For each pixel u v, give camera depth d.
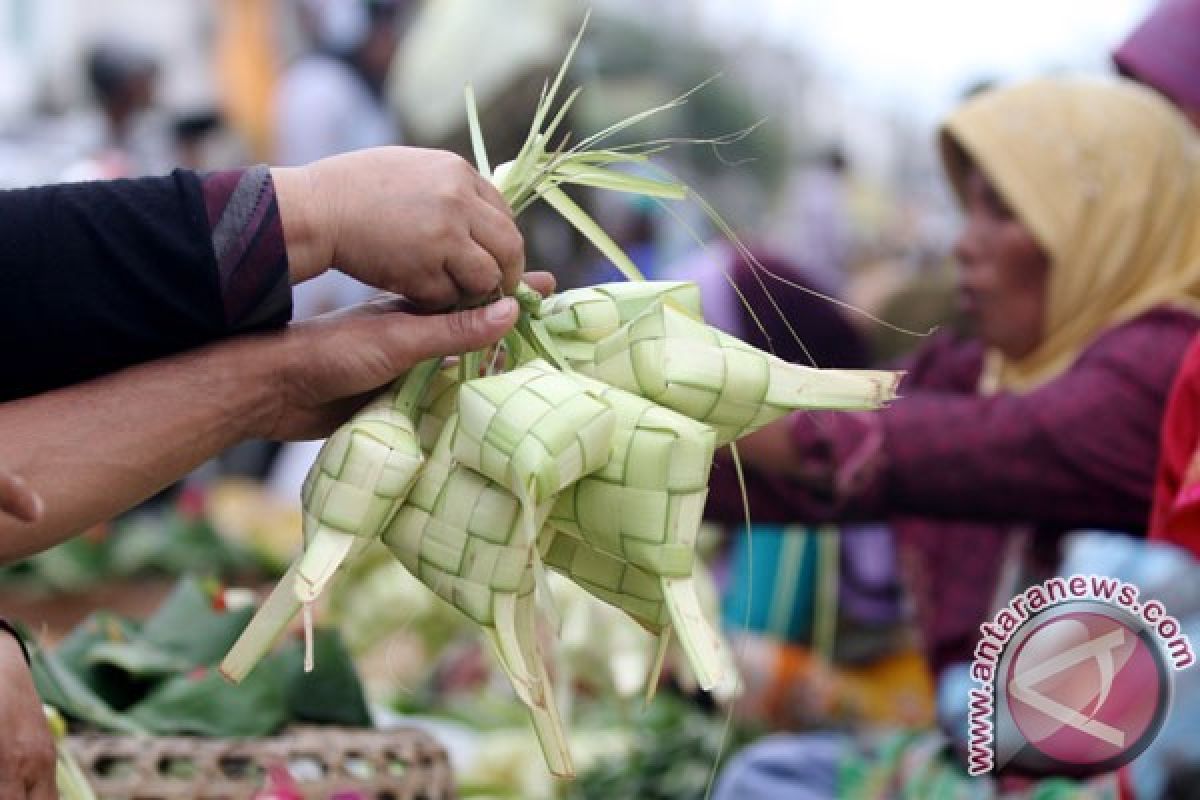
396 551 1.58
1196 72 2.73
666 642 1.62
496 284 1.61
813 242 6.75
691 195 1.69
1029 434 2.58
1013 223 2.89
